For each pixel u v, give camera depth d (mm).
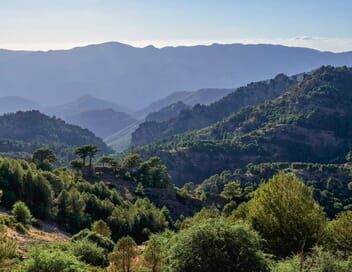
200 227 24750
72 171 157375
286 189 39812
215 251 23766
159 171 160375
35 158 148125
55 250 26516
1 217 71312
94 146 157250
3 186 97312
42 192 100000
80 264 25750
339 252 34438
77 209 100125
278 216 38500
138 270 35188
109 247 59469
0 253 32938
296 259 28391
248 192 151250
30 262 24734
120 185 149500
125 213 101562
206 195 153500
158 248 34438
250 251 24234
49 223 95312
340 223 39406
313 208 39594
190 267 23703
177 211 138375
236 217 46562
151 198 142250
